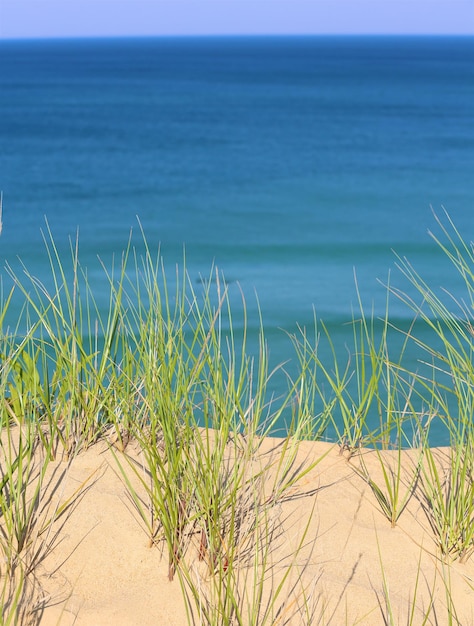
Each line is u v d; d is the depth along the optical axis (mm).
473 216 23297
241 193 28078
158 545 2373
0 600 2057
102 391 3018
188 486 2471
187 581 2223
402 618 2137
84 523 2418
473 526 2477
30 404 2883
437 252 18234
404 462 3064
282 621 2090
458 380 2861
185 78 116125
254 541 2406
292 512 2590
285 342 10609
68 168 34188
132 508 2523
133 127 51812
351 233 20703
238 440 3029
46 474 2652
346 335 10930
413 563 2396
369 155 37969
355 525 2559
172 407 2604
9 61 193375
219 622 2053
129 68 151750
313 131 49188
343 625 2092
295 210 24719
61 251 17547
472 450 2787
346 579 2279
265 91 88188
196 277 14766
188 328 7648
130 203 26016
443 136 45844
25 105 69125
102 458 2803
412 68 149125
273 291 14133
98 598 2135
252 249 18906
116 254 17484
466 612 2195
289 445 3105
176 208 25156
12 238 19328
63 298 10789
